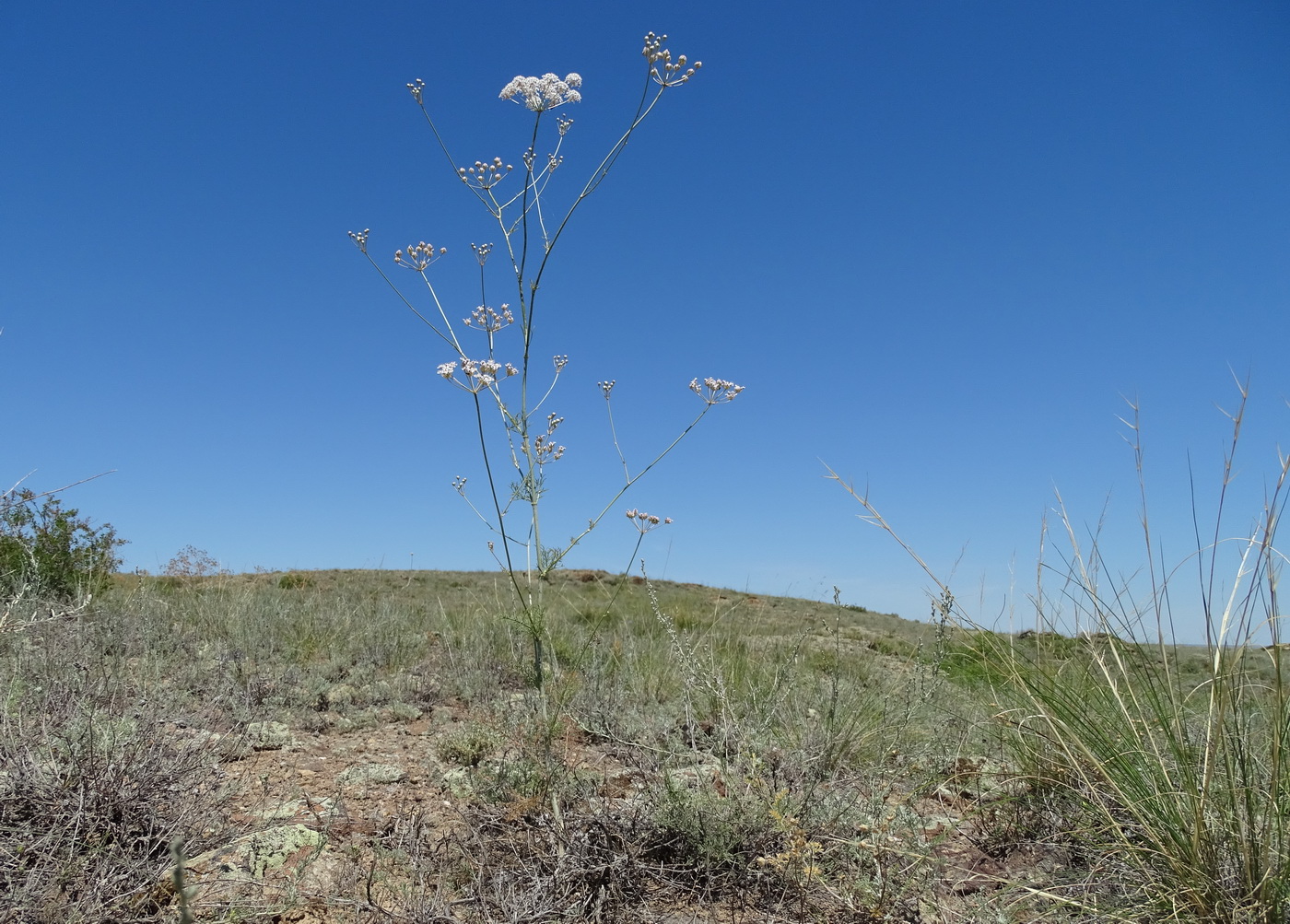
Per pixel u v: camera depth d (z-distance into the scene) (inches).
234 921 90.8
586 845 111.1
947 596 142.9
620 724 165.5
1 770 109.6
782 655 254.1
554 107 170.4
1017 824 131.6
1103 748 122.6
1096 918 100.7
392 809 128.3
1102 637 130.8
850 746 155.4
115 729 119.0
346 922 94.5
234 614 270.8
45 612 205.5
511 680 224.4
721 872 114.1
